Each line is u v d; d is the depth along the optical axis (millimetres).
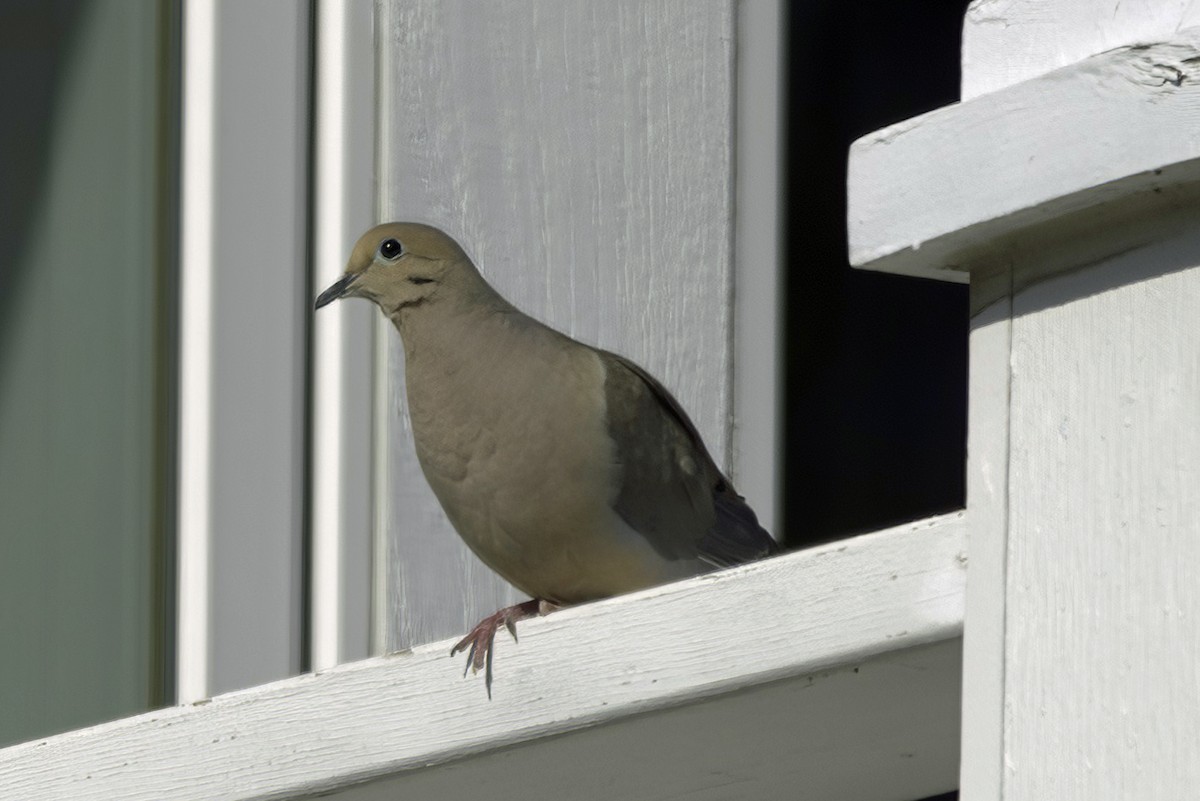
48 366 8391
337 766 5105
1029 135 3658
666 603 4590
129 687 7984
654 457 6797
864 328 8359
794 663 4344
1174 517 3600
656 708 4602
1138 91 3488
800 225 8164
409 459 7523
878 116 8453
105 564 8133
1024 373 3850
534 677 4789
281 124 7875
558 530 6625
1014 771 3791
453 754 4934
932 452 8531
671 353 7625
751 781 5148
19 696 8242
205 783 5309
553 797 5332
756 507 7824
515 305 7531
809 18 8352
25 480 8367
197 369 7895
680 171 7715
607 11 7738
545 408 6547
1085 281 3758
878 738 4812
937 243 3834
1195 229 3607
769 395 7902
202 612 7758
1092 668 3693
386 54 7633
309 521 7727
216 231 7926
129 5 8297
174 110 8133
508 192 7590
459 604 7422
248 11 7973
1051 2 3768
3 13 8586
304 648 7680
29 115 8523
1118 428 3691
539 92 7660
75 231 8367
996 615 3861
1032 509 3812
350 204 7719
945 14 8789
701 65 7789
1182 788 3549
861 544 4262
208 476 7824
